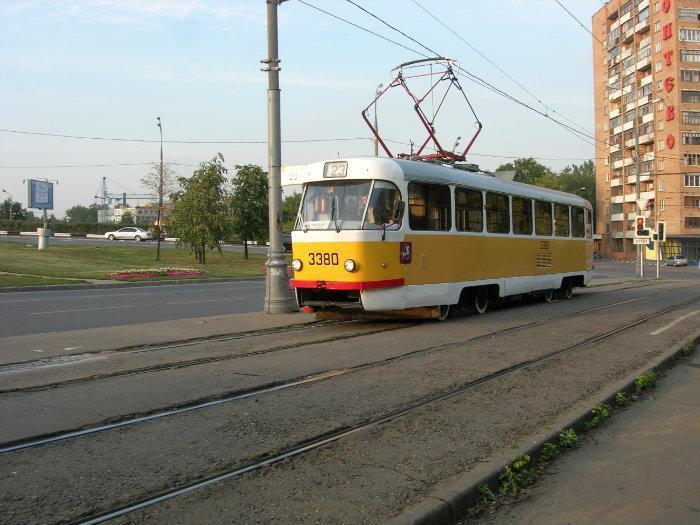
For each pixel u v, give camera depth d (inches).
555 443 210.7
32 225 2940.5
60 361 339.9
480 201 575.8
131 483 169.8
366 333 450.0
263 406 249.0
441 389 277.3
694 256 3068.4
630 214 3408.0
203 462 186.2
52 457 190.5
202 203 1481.3
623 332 461.7
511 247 622.2
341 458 190.4
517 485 179.3
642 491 178.4
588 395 269.3
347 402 255.1
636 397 284.2
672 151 3038.9
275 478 174.2
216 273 1315.2
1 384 283.6
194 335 429.7
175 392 269.0
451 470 179.6
